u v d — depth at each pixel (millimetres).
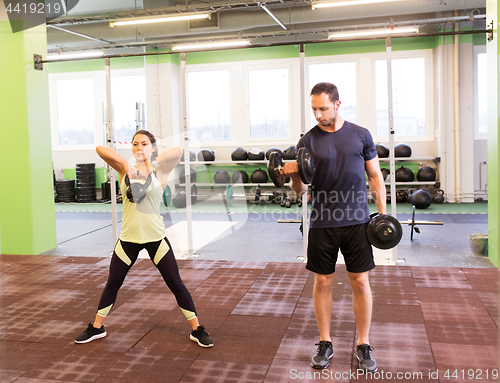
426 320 2795
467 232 5707
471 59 8352
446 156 8523
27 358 2391
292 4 7371
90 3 7656
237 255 4695
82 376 2184
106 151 2248
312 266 2230
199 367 2254
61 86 10297
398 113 9047
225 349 2463
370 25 7793
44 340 2623
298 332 2670
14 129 4785
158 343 2557
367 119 9078
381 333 2611
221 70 9719
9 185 4848
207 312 3033
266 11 6973
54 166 10438
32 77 4816
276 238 5617
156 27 7902
